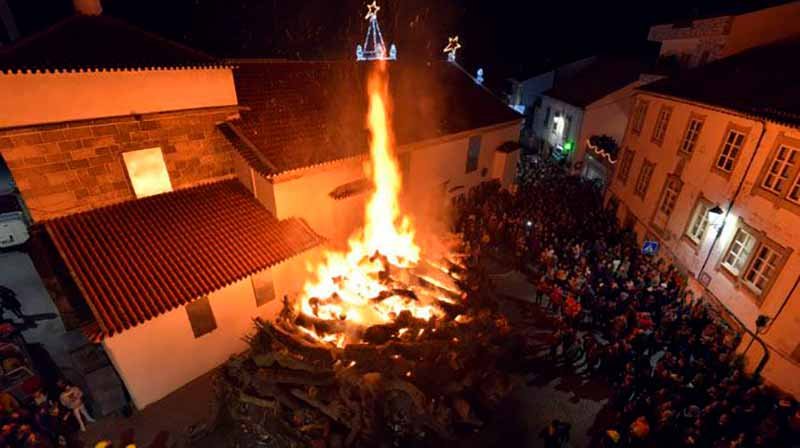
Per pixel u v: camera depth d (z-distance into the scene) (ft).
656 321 50.98
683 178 61.26
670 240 63.31
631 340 45.57
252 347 41.14
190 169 51.37
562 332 47.62
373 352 37.91
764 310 43.42
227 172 54.95
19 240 72.28
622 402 41.29
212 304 44.24
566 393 44.68
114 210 45.78
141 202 47.73
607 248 65.62
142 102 45.21
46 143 40.37
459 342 40.70
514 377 46.44
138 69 43.06
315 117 59.52
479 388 40.75
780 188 43.24
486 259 69.77
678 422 37.78
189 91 48.32
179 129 48.85
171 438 39.22
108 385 40.24
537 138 145.69
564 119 123.65
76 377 45.83
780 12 65.26
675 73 75.97
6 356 43.88
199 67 47.29
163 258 42.91
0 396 37.70
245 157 48.91
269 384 37.83
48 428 37.29
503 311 57.57
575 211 83.10
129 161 46.14
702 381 40.83
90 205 44.83
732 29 67.97
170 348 42.24
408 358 38.88
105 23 45.88
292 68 66.13
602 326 52.49
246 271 44.32
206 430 39.73
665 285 57.11
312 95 63.57
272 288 49.83
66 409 39.34
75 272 39.04
